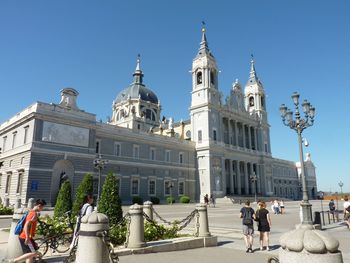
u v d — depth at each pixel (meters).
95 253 6.93
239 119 80.69
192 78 74.75
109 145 52.50
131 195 54.28
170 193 58.88
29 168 38.31
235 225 22.56
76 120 43.91
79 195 17.34
